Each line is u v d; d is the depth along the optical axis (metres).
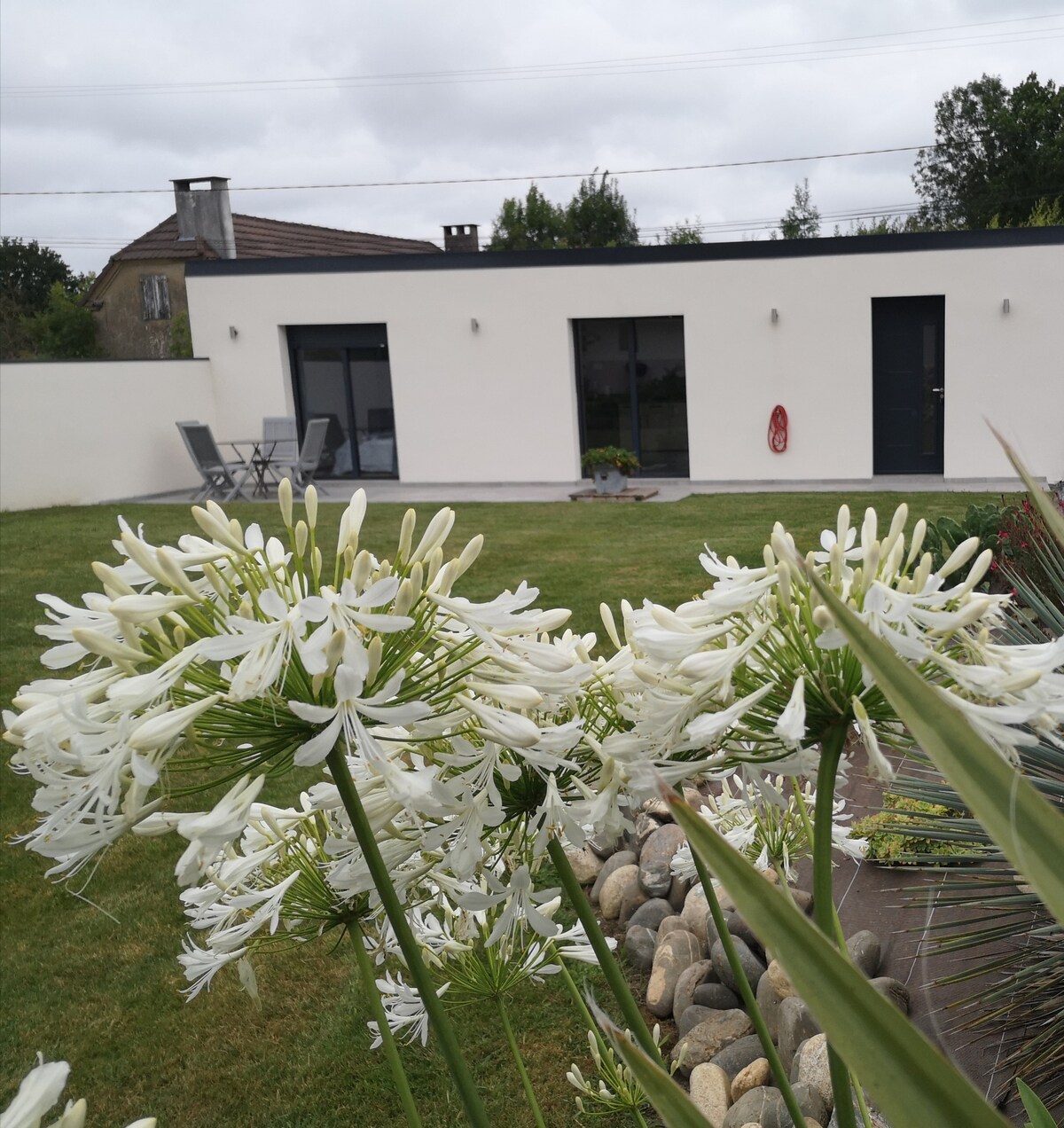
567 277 15.27
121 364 15.80
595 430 16.03
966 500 11.91
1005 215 39.50
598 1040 1.87
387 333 16.56
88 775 0.91
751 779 1.06
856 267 14.02
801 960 0.57
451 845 1.14
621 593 7.86
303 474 16.92
